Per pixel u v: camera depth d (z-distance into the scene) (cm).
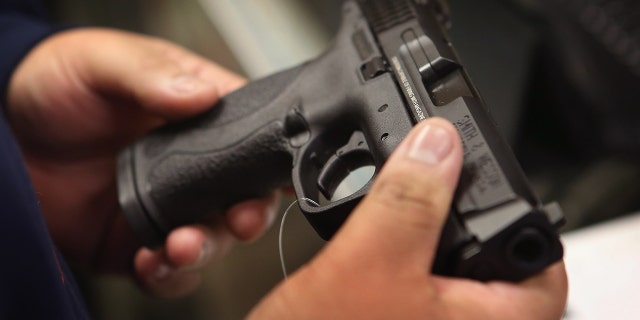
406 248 50
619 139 108
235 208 93
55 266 60
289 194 99
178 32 147
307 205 64
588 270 94
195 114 82
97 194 108
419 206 50
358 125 68
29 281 57
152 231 82
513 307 51
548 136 120
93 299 132
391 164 52
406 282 50
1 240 55
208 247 94
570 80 111
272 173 78
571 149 117
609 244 97
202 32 138
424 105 60
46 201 106
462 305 51
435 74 63
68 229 109
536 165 117
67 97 101
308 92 73
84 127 105
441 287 52
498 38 119
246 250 125
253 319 56
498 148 54
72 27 111
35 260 57
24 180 60
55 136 104
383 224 50
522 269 51
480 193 52
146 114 106
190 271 106
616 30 110
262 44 123
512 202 50
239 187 79
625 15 110
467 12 125
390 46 67
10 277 56
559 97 114
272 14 128
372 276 51
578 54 111
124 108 104
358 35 73
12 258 56
